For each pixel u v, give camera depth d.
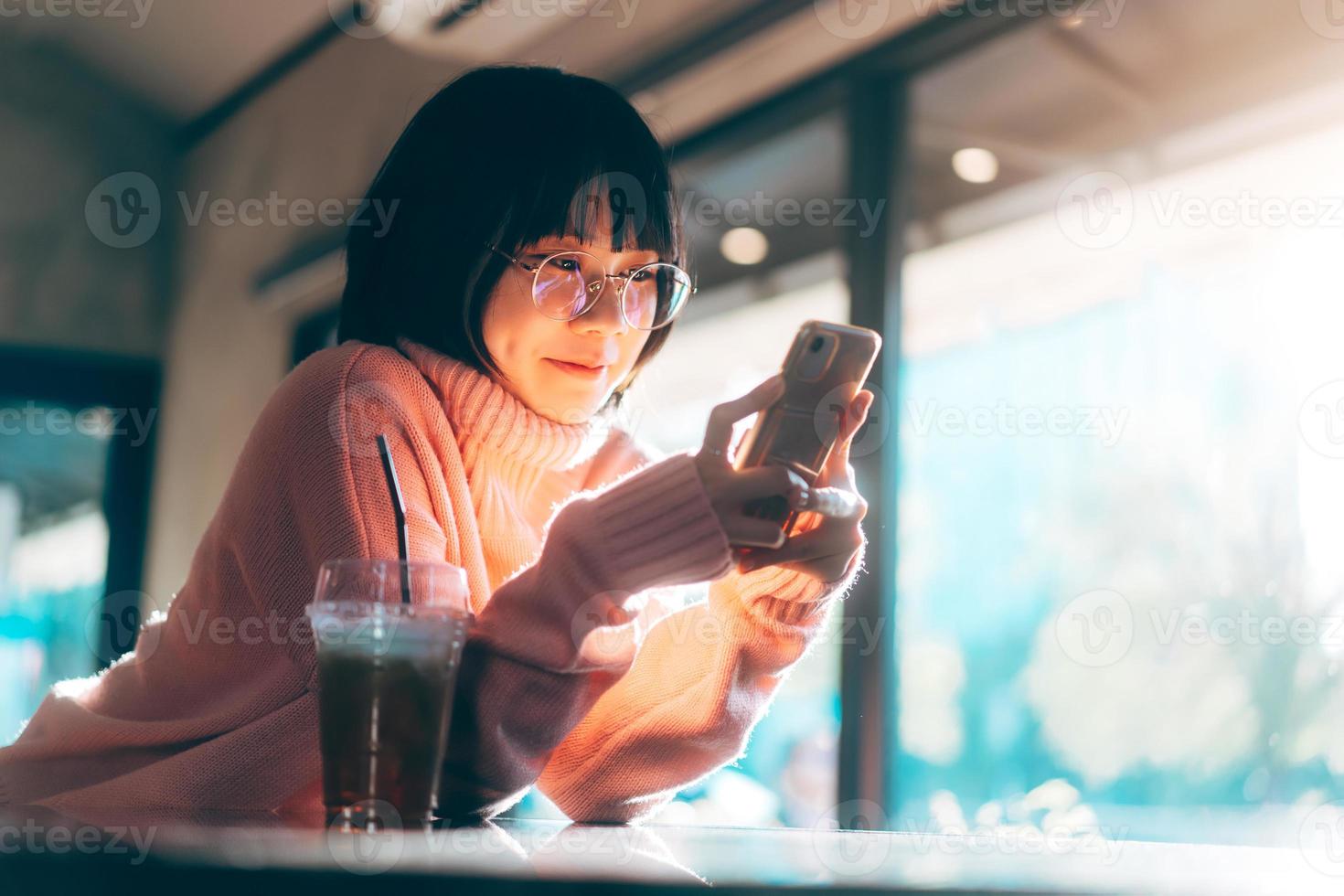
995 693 2.68
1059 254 2.82
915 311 2.84
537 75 1.07
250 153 4.48
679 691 1.00
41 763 0.96
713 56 2.91
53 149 4.47
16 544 4.32
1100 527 2.67
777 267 3.27
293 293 4.23
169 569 4.40
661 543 0.80
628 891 0.49
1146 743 2.55
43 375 4.43
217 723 0.92
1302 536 2.43
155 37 4.33
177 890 0.46
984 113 2.81
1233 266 2.59
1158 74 2.57
